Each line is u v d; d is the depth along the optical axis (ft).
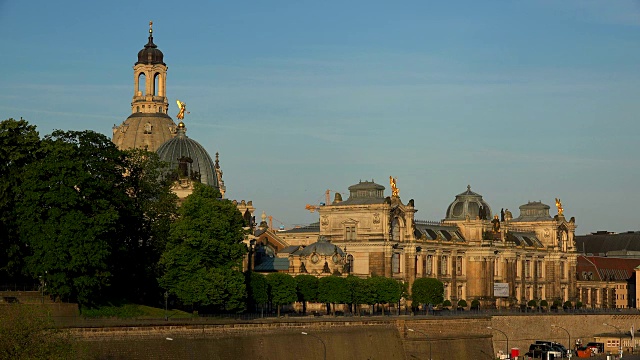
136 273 630.33
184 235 621.72
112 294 613.11
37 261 544.21
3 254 569.23
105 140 617.62
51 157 559.79
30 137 578.66
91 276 552.41
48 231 542.16
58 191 547.08
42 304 531.50
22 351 422.00
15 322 428.15
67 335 457.27
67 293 552.82
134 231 633.20
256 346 597.93
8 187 562.25
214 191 645.10
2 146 568.82
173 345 553.23
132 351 532.73
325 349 610.65
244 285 631.15
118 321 550.36
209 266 627.87
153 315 596.29
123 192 621.31
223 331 583.17
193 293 607.78
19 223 552.00
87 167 588.91
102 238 563.89
